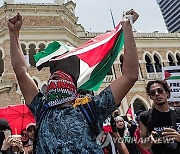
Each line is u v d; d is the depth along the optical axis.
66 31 25.55
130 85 2.35
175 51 31.00
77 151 2.09
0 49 24.23
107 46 3.54
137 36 30.09
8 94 22.50
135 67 2.37
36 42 24.67
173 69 7.28
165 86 4.65
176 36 31.45
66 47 3.67
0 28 24.91
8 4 24.72
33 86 2.68
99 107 2.26
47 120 2.25
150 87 4.69
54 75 2.46
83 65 3.64
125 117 10.00
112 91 2.31
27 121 8.30
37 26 24.98
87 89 3.74
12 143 4.56
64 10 26.20
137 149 7.14
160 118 4.59
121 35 3.45
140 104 28.66
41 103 2.46
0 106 22.42
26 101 2.62
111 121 5.76
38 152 2.21
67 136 2.13
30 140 6.66
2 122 4.62
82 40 28.12
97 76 3.62
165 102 4.59
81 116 2.21
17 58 2.73
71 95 2.35
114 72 28.09
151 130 4.62
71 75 2.53
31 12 25.28
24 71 2.70
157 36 30.78
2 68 27.00
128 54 2.40
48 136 2.17
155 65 30.27
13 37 2.81
